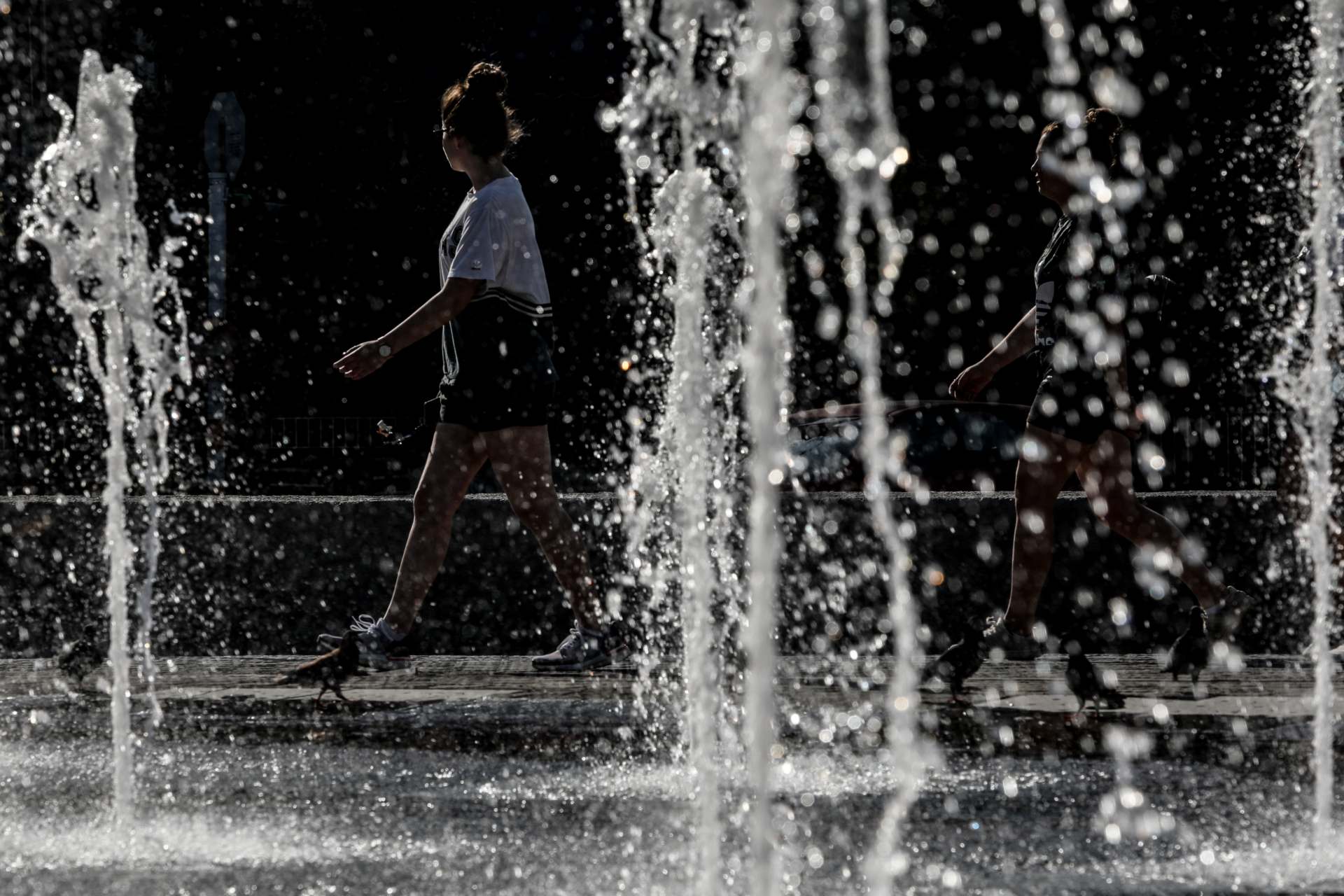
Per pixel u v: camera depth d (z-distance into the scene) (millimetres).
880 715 17344
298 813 12055
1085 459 18438
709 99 13289
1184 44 48375
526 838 11031
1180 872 9812
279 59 72312
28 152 58188
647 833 11203
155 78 69812
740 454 21109
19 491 45469
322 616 23641
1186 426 38344
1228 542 22688
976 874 9758
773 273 9195
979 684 19922
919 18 52875
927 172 56000
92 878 9852
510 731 16422
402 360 74938
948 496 23203
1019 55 53281
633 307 65688
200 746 15609
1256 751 14727
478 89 20172
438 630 23516
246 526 23672
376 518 23609
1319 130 15625
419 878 9742
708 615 14352
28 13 60000
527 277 19750
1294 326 21531
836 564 23016
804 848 10625
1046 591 22922
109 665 22219
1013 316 57875
